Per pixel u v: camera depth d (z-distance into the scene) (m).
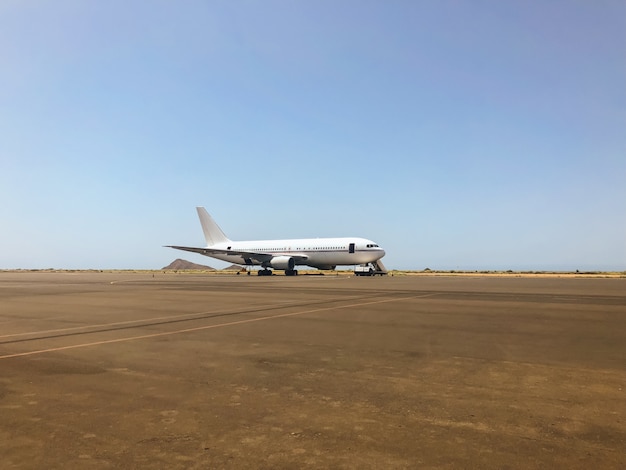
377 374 8.80
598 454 5.07
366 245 67.88
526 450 5.19
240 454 5.12
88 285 44.06
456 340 12.58
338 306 22.14
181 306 22.55
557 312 19.25
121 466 4.83
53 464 4.88
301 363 9.80
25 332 14.44
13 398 7.32
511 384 8.02
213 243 80.69
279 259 68.62
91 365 9.72
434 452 5.14
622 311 19.61
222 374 8.87
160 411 6.62
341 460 4.95
